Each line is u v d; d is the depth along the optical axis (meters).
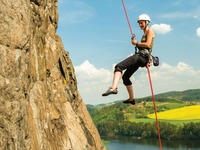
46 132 15.36
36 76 15.80
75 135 18.69
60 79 20.52
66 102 20.23
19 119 11.87
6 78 11.52
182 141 150.38
